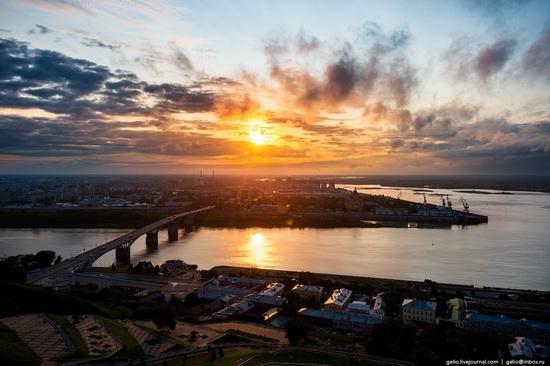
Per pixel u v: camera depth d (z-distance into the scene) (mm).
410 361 174125
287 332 199125
